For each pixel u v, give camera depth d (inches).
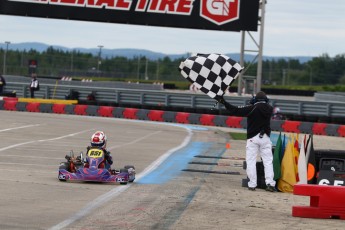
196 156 1175.0
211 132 1765.5
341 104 2234.3
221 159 1152.2
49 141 1310.3
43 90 2628.0
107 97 2534.5
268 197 761.6
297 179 812.0
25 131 1510.8
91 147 817.5
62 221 566.3
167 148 1294.3
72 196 695.7
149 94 2476.6
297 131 1909.4
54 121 1865.2
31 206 627.8
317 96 3152.1
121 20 2121.1
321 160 767.1
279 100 2317.9
